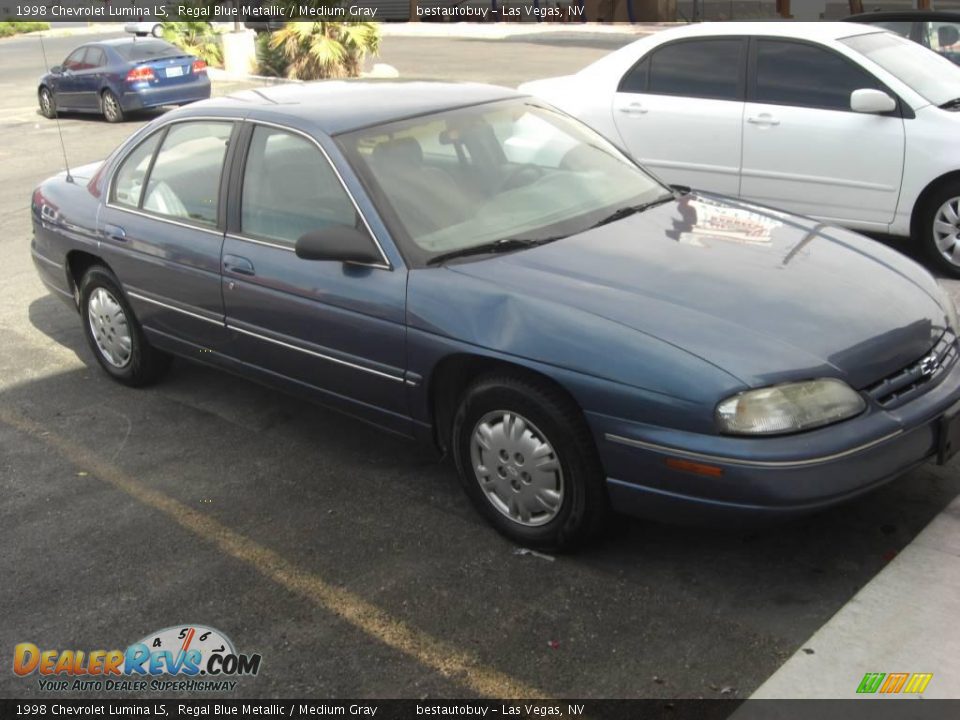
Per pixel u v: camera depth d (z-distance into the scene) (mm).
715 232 4133
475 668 3145
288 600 3570
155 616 3533
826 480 3125
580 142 4832
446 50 25156
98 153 13562
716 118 7203
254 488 4410
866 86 6629
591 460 3465
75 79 16719
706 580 3510
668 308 3441
